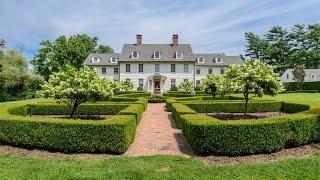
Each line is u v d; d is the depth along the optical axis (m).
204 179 5.80
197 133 8.10
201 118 9.38
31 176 5.94
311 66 63.69
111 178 5.84
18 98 36.94
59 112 17.97
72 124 8.37
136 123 11.84
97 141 8.33
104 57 52.34
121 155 8.30
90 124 8.36
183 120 10.13
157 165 6.79
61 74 12.44
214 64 51.88
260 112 18.94
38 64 55.12
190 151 8.80
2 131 8.91
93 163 7.00
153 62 47.94
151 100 29.05
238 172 6.21
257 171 6.27
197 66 51.56
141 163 6.99
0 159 7.26
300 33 64.31
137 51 48.41
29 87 40.34
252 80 13.15
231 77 13.66
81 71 12.54
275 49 65.56
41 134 8.49
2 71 34.06
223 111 18.72
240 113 18.56
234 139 7.98
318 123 9.27
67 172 6.20
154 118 16.30
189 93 35.56
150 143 9.95
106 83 12.80
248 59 13.63
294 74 47.28
